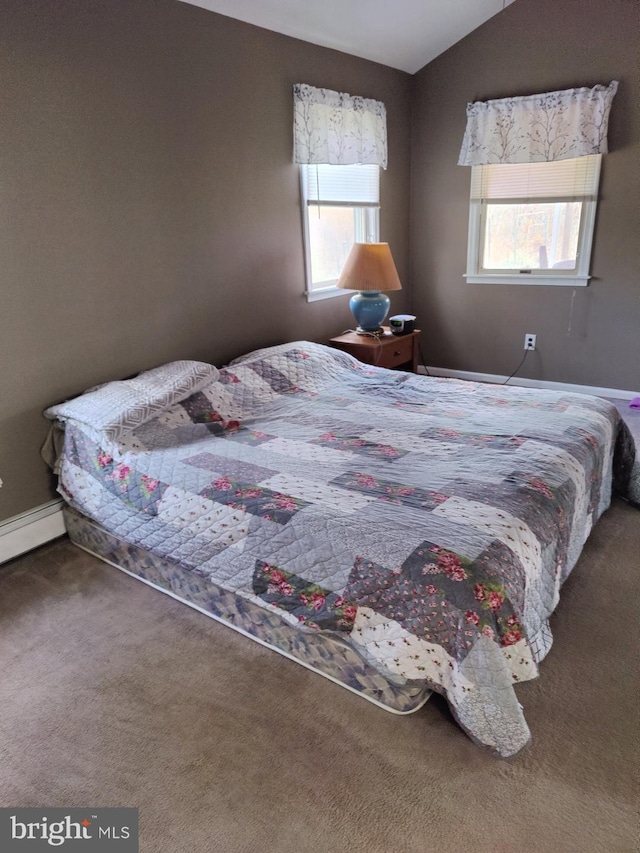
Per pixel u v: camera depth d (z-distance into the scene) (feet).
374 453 7.06
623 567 7.32
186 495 6.46
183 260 9.54
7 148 7.11
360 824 4.38
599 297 12.89
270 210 10.94
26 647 6.35
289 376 9.68
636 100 11.41
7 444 7.75
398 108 13.60
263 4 9.41
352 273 11.44
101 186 8.18
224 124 9.73
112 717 5.44
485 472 6.38
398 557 5.07
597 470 7.36
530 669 4.86
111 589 7.30
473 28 12.56
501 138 12.67
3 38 6.86
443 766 4.81
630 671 5.70
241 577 5.96
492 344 14.62
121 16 8.00
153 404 7.55
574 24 11.55
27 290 7.61
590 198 12.35
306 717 5.34
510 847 4.18
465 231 14.14
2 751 5.12
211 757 4.99
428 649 4.88
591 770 4.72
